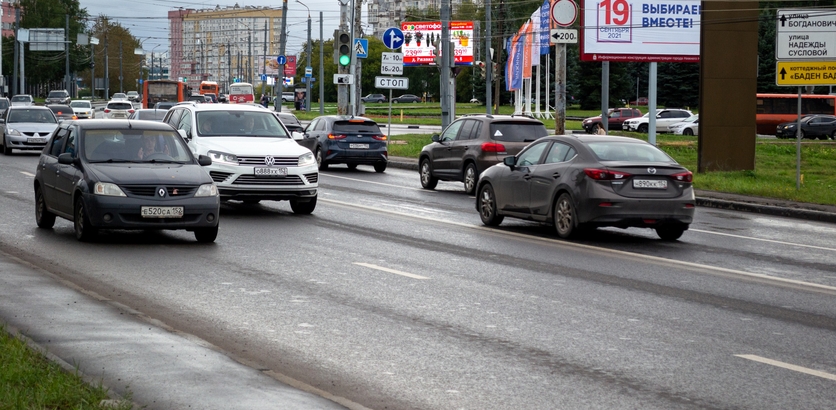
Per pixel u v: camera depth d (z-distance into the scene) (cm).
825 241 2028
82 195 1730
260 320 1115
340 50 4653
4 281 1255
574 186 1881
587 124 7356
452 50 4631
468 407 782
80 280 1366
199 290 1299
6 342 870
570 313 1175
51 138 2000
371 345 997
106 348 911
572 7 3788
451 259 1623
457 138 3062
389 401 798
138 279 1380
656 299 1282
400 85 4834
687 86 12269
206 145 2275
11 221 2056
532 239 1909
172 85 10731
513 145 2905
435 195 2927
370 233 1977
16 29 12388
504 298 1269
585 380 869
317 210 2420
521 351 977
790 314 1196
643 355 964
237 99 13812
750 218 2525
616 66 12481
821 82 2925
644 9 4416
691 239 1995
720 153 3594
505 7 14150
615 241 1909
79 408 678
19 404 675
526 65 7656
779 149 5300
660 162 1897
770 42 11731
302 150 2300
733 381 869
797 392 835
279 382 809
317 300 1239
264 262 1559
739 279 1470
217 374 824
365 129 3903
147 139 1862
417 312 1170
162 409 714
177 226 1723
